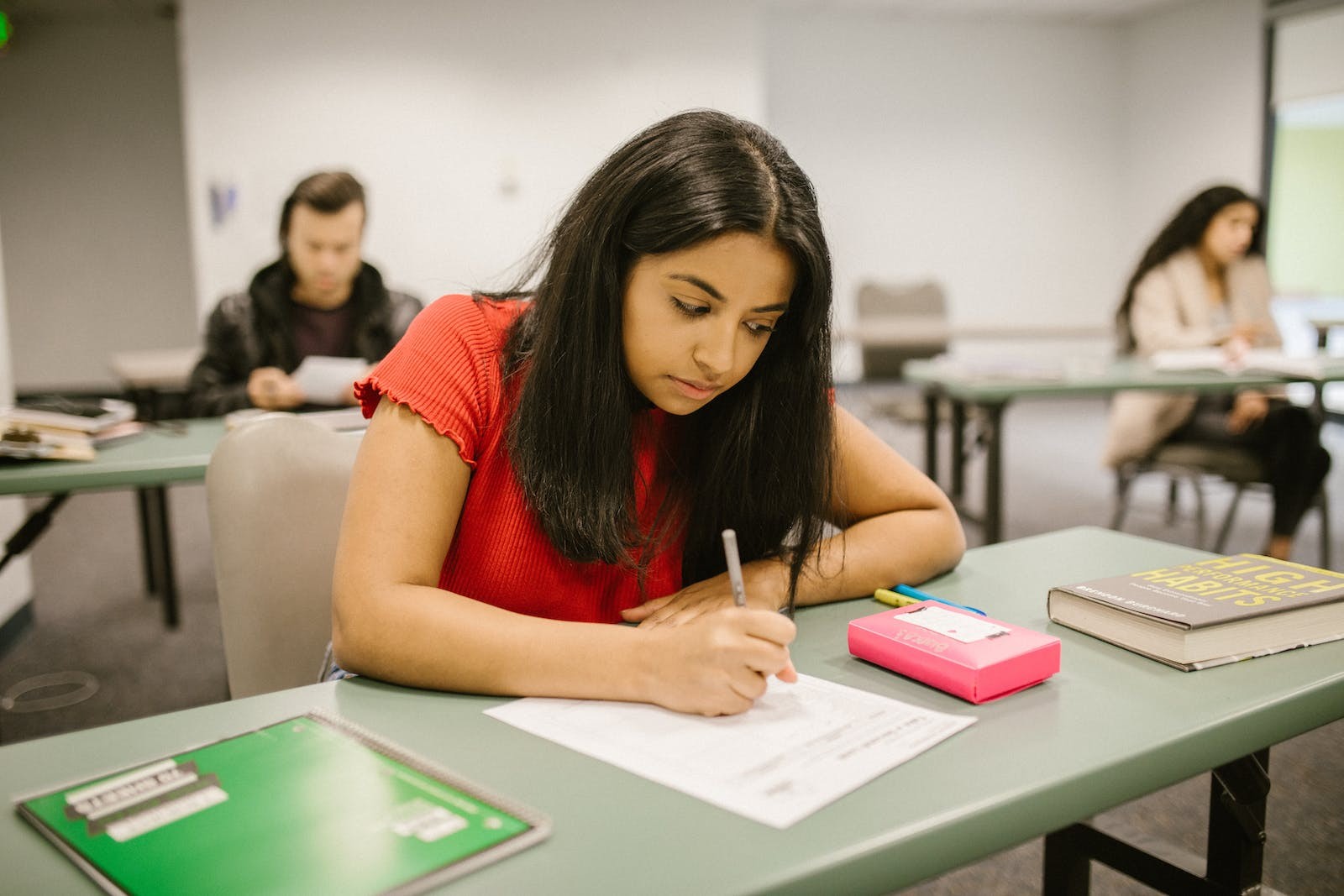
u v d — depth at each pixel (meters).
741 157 0.76
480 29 5.88
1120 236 7.79
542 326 0.84
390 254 5.96
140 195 7.16
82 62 6.95
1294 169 6.31
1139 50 7.43
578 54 6.01
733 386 0.93
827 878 0.51
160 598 3.17
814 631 0.88
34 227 7.09
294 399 2.40
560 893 0.49
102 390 7.35
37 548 3.88
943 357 4.40
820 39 7.05
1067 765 0.61
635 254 0.77
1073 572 1.04
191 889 0.47
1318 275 6.32
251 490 1.09
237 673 1.09
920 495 1.04
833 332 0.95
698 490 0.98
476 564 0.91
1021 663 0.73
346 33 5.71
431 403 0.84
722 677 0.67
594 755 0.63
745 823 0.55
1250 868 1.00
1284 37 6.18
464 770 0.62
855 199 7.29
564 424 0.83
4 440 1.81
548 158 6.06
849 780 0.59
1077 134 7.60
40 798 0.57
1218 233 3.23
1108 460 3.14
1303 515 2.84
